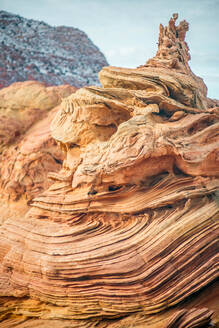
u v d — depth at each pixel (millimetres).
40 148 18156
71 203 10414
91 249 9016
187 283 8398
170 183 10039
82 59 45094
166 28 13172
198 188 9773
